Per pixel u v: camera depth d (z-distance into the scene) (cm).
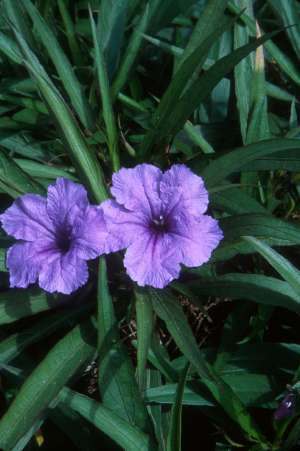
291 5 48
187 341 37
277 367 41
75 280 36
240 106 44
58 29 50
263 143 39
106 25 47
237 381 40
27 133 47
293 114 46
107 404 37
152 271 36
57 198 37
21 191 40
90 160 39
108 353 38
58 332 44
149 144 43
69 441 42
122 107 48
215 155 42
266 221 37
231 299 43
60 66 43
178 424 36
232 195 41
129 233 37
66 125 38
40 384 37
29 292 41
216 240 36
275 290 39
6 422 35
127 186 37
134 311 41
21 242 38
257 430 39
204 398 40
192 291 41
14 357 41
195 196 37
